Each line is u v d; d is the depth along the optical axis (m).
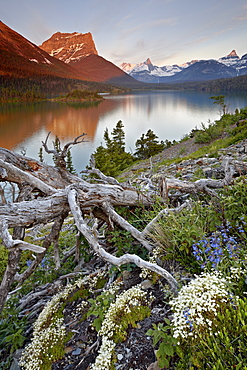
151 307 3.08
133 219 5.43
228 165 5.92
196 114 182.00
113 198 5.02
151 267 3.23
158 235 4.12
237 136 18.19
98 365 2.45
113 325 2.80
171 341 2.31
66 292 4.25
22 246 3.17
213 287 2.27
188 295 2.45
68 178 5.49
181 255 3.67
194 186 5.50
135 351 2.56
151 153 49.12
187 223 3.74
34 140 101.94
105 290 3.68
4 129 155.12
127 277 4.01
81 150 73.25
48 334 3.15
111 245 5.26
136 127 130.25
